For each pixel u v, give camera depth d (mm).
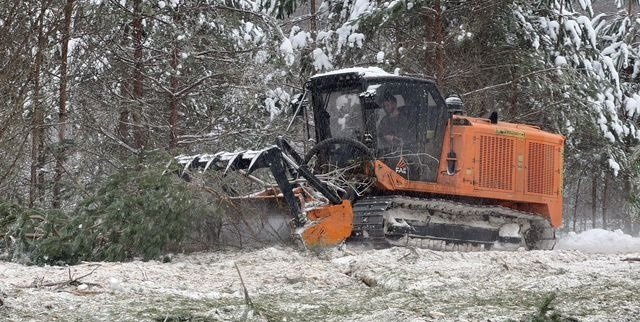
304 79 20000
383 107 12195
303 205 11500
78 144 15742
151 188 10602
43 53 13320
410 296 7504
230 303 6992
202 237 11469
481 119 13383
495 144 12922
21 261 10320
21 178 15297
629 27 28172
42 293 7117
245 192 12203
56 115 16172
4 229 10711
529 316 6242
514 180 13086
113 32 16734
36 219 10797
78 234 10383
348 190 11797
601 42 28828
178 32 16984
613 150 23609
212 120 17625
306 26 25406
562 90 21438
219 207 11258
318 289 8133
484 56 21234
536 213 13547
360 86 12133
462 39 19484
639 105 25203
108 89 16859
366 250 11289
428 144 12523
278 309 6773
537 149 13438
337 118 12508
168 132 17219
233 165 11188
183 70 17531
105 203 10602
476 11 20406
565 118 21547
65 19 15195
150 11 16656
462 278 8750
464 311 6637
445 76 20219
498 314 6477
